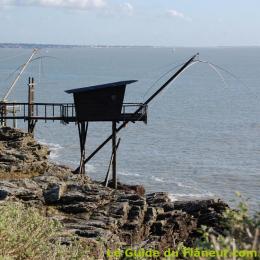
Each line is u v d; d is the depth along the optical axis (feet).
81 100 138.62
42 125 332.80
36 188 103.24
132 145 281.54
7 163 124.77
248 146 283.59
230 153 266.16
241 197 32.17
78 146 275.80
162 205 107.34
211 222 96.89
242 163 244.83
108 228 89.30
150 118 376.89
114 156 139.54
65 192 105.60
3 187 100.22
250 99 508.94
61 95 508.94
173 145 283.59
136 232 90.99
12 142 142.31
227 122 364.99
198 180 214.07
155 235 92.79
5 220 41.37
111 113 138.51
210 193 197.16
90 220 92.99
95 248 69.51
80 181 118.32
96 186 111.96
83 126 140.77
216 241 26.55
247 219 25.75
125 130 324.60
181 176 220.02
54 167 130.93
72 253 46.50
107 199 104.47
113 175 138.51
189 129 334.44
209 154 263.08
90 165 233.35
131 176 217.56
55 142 285.23
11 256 40.01
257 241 24.63
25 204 96.17
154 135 311.06
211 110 426.51
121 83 135.85
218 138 305.53
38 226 45.03
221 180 214.69
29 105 154.40
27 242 41.98
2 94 499.51
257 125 352.90
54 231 48.70
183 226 94.79
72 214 96.53
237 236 25.85
